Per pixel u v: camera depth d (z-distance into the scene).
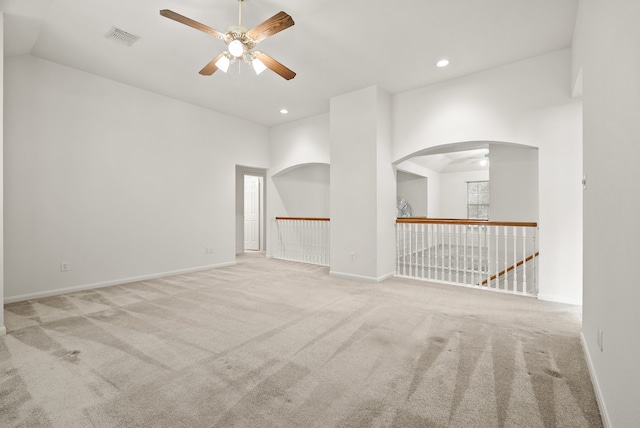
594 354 1.80
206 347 2.28
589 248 2.00
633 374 1.11
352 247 4.52
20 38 3.02
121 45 3.25
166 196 4.75
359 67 3.75
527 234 4.55
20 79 3.42
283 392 1.72
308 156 5.81
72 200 3.80
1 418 1.51
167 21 2.83
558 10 2.66
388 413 1.54
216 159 5.47
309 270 5.23
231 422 1.47
